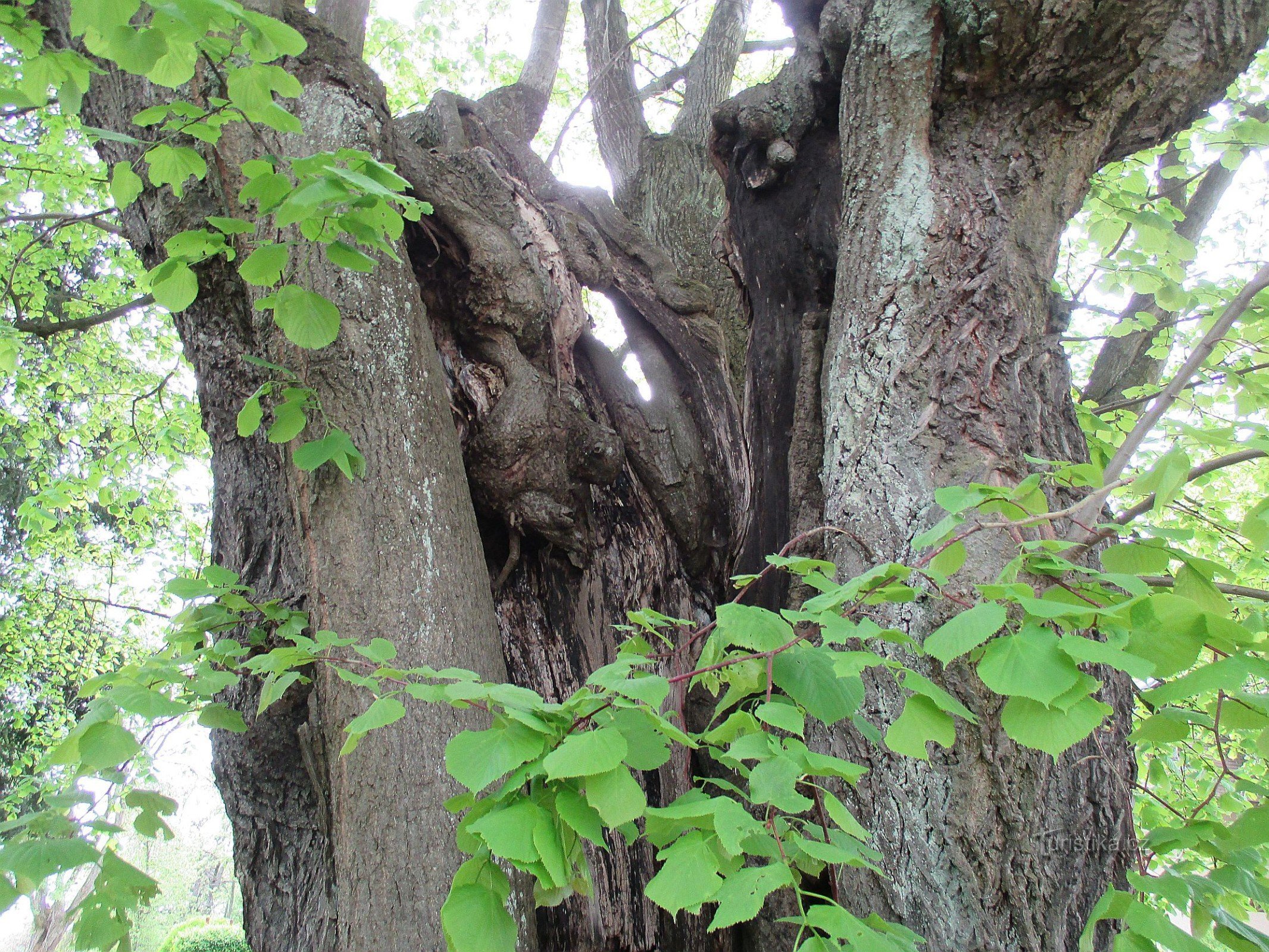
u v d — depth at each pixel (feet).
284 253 5.49
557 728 3.72
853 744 6.09
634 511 10.52
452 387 9.50
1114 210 10.25
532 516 9.07
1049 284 7.45
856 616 6.06
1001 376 6.82
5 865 3.95
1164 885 3.80
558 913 7.97
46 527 18.90
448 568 6.75
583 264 11.53
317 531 6.70
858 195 7.70
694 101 18.85
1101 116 7.58
